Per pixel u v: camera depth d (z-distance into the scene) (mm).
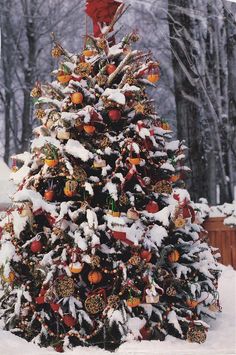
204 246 5035
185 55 17844
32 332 4426
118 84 4832
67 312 4309
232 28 17500
